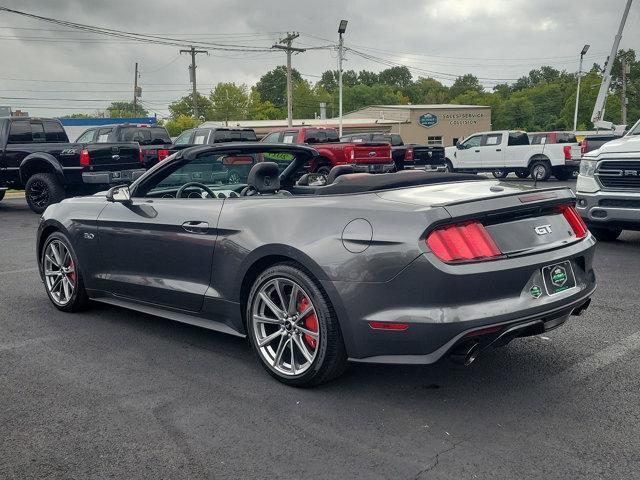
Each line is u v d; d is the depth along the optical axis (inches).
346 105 5142.7
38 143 534.0
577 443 119.0
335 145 648.4
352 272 133.0
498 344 137.0
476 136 956.6
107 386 150.5
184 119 3398.1
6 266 301.6
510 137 916.0
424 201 133.7
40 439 124.3
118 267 193.3
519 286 132.0
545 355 166.9
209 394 144.9
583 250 147.7
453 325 125.1
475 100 4778.5
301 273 141.9
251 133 689.0
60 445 121.7
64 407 138.9
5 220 490.9
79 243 203.8
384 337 131.2
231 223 157.5
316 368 141.3
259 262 153.3
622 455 114.2
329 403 138.9
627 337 180.4
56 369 162.4
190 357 170.1
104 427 129.0
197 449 119.4
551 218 147.2
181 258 171.3
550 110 4569.4
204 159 186.1
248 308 155.3
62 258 215.2
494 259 130.0
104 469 112.8
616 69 4220.0
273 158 202.5
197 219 165.8
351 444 120.2
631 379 149.6
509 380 150.2
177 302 175.0
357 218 136.1
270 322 151.2
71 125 2060.8
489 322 126.6
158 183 188.5
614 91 4249.5
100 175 505.4
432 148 910.4
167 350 176.2
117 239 190.1
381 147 668.7
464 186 152.3
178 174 187.2
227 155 188.4
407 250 127.6
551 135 913.5
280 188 214.8
